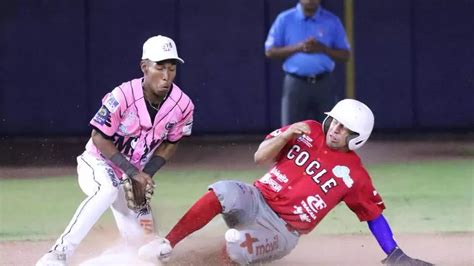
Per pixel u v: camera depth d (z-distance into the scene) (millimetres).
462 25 56281
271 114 56656
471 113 56656
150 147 22250
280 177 22219
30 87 56094
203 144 53344
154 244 21578
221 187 21812
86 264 22250
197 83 56438
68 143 54094
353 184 21953
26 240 26844
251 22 56250
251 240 21688
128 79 56125
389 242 22125
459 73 56500
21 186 38469
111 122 21609
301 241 26234
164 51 21172
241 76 56500
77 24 55906
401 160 46281
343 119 21703
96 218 21453
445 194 35531
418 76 56531
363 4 56125
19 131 56125
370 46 56219
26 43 55875
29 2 55656
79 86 56125
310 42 39969
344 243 26062
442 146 51688
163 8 56094
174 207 32594
